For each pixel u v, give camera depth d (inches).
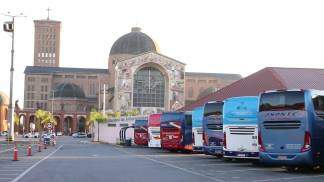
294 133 959.6
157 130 2277.3
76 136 6033.5
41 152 1953.7
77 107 7317.9
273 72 1973.4
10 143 2679.6
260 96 1023.0
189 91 7613.2
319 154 966.4
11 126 2687.0
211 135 1405.0
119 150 2265.0
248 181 803.4
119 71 5585.6
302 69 2042.3
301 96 962.1
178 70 5674.2
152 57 5615.2
